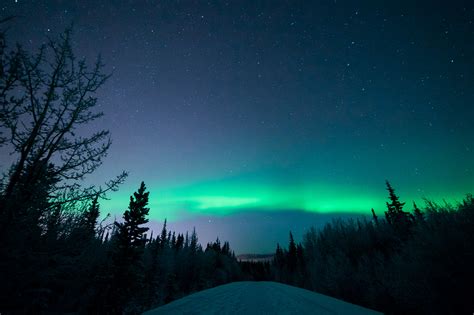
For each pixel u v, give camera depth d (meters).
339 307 9.56
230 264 81.75
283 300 12.00
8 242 3.45
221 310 9.02
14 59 4.00
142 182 17.59
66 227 3.99
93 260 4.46
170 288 34.72
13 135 4.15
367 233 30.47
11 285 3.45
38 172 4.27
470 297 7.16
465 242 7.45
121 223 15.87
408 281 8.92
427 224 8.88
